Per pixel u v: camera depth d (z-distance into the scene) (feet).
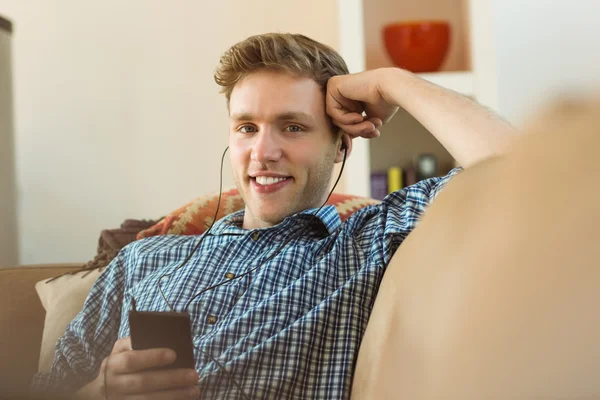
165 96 8.85
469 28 7.95
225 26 8.77
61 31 8.87
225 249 4.05
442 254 1.49
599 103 1.26
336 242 3.87
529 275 1.22
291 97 4.08
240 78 4.15
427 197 3.95
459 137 3.20
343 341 3.42
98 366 4.17
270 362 3.38
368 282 3.56
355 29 7.75
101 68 8.87
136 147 8.89
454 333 1.32
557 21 7.90
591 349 1.15
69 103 8.89
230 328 3.55
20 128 8.91
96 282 4.44
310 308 3.61
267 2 8.72
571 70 7.64
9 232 8.06
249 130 4.18
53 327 4.47
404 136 8.12
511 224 1.28
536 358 1.20
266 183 4.12
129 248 4.49
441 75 7.73
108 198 8.91
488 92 7.67
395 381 1.62
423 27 7.89
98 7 8.85
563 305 1.18
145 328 3.02
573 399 1.17
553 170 1.25
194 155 8.87
